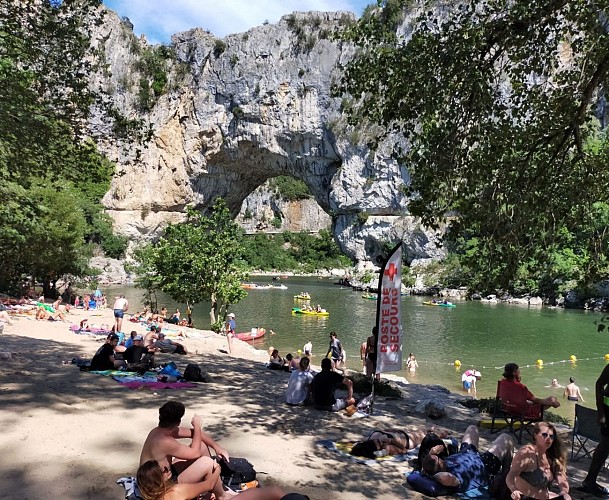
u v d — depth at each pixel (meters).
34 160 13.17
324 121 77.25
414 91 10.41
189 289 30.58
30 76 12.00
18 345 14.59
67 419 7.25
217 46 78.62
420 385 17.36
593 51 10.42
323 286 79.25
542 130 10.88
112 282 68.19
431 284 66.69
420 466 6.17
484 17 10.45
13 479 5.21
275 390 11.21
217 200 31.73
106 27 74.75
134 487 4.99
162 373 11.30
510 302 56.38
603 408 5.96
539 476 5.21
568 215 10.95
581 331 37.19
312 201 138.38
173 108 80.12
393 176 77.00
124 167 77.75
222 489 4.89
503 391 8.62
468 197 10.59
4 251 28.30
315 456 6.66
